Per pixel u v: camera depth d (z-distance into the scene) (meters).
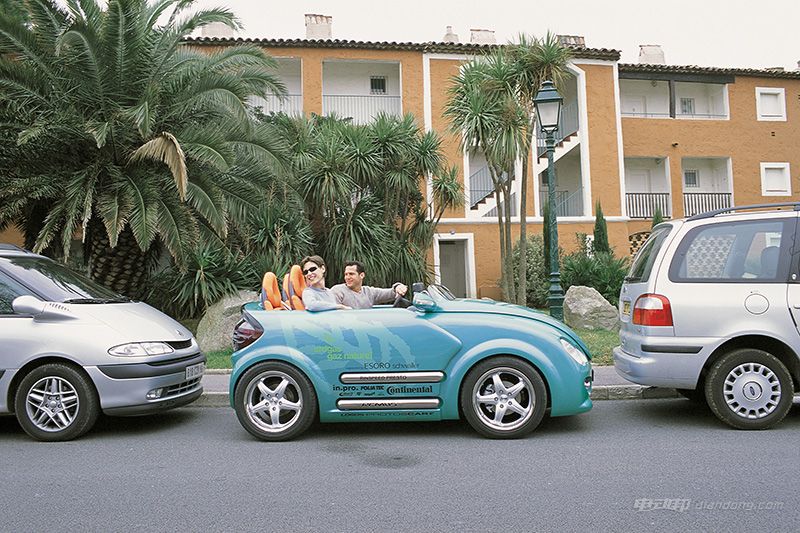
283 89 12.82
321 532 3.42
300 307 6.29
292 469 4.63
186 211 11.10
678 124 23.17
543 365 5.27
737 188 23.47
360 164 15.07
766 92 23.84
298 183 14.36
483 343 5.33
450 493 4.02
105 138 10.45
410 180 15.80
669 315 5.54
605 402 6.95
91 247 12.30
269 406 5.52
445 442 5.31
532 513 3.64
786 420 5.86
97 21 11.16
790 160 23.89
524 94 13.05
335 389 5.45
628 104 24.31
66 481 4.39
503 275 13.83
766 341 5.56
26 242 12.66
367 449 5.15
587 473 4.38
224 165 10.54
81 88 10.95
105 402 5.55
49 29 10.88
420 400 5.38
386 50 19.70
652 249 5.98
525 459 4.75
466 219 19.58
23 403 5.57
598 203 18.88
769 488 4.00
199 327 11.17
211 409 7.09
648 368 5.57
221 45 18.62
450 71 19.88
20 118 10.56
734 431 5.50
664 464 4.56
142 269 12.39
